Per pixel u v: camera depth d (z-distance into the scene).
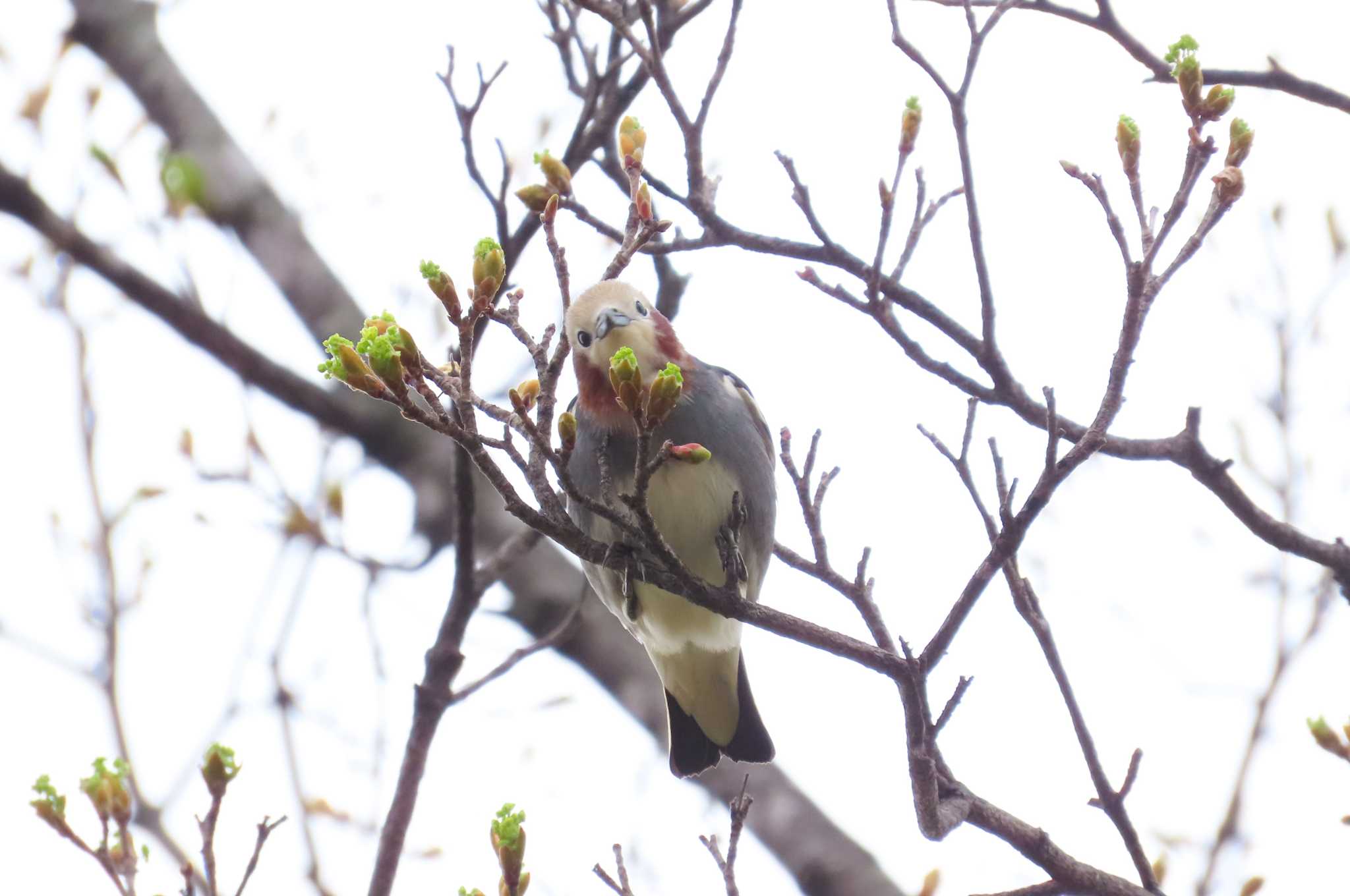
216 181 18.11
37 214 12.97
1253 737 13.93
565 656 15.98
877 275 9.78
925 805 8.20
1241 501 10.40
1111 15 10.26
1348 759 9.46
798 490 8.70
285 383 15.08
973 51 9.30
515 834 7.39
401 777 10.06
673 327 11.12
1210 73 10.32
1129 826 9.05
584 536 7.28
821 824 15.29
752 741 11.65
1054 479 7.59
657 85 9.93
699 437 10.52
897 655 7.95
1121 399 7.64
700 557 10.70
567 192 9.82
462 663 10.39
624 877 8.33
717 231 10.19
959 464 8.72
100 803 7.31
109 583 11.94
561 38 10.81
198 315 13.98
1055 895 8.91
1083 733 9.10
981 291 9.84
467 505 10.39
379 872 9.80
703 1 10.52
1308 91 10.26
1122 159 7.73
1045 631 9.14
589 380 10.43
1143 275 7.57
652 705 15.73
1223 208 7.60
